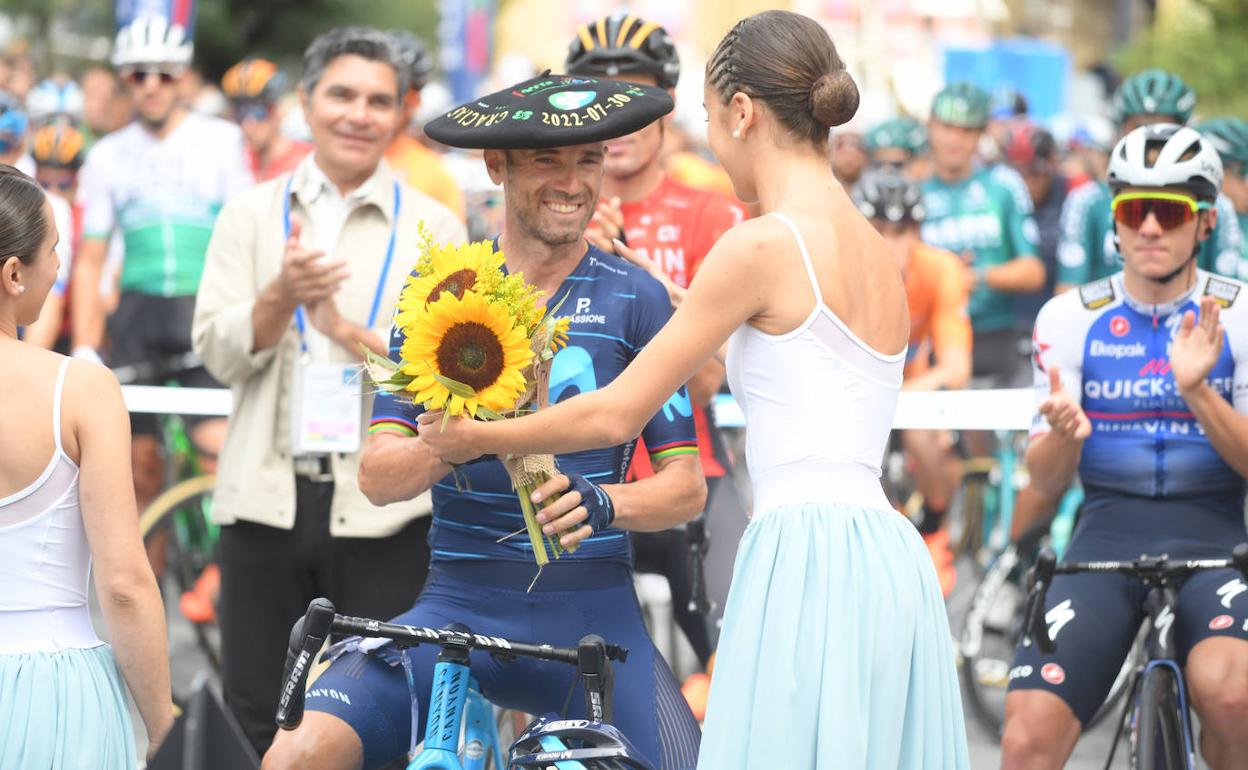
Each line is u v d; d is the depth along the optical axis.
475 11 86.31
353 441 14.72
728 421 20.88
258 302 14.58
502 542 11.26
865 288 10.13
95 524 10.20
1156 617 13.47
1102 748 19.67
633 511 10.90
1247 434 13.41
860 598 9.87
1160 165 13.64
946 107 28.80
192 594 20.98
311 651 9.80
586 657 10.04
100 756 10.26
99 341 24.67
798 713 9.75
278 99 31.41
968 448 27.58
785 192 10.26
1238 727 12.66
